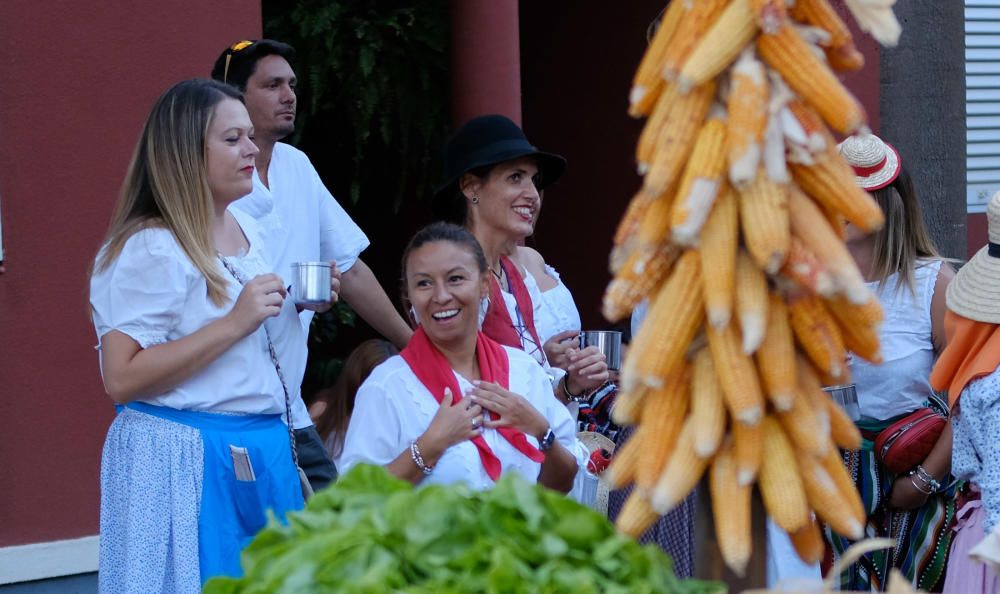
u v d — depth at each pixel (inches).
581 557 69.7
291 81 182.9
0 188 193.0
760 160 73.1
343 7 253.9
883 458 163.3
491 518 71.7
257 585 69.6
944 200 288.4
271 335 155.6
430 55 263.9
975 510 145.2
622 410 81.0
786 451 76.7
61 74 197.6
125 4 202.2
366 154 290.4
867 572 166.4
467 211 175.6
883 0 75.7
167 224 138.4
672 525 125.6
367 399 142.3
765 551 80.9
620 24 306.2
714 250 73.6
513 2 240.7
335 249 195.8
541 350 171.6
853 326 77.6
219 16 210.7
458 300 141.7
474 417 137.7
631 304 78.3
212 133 140.4
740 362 74.3
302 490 152.2
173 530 135.6
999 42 386.0
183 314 138.7
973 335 139.6
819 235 73.9
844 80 287.3
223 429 139.3
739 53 74.2
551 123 327.6
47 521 196.9
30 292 195.3
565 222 325.4
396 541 70.6
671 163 73.6
